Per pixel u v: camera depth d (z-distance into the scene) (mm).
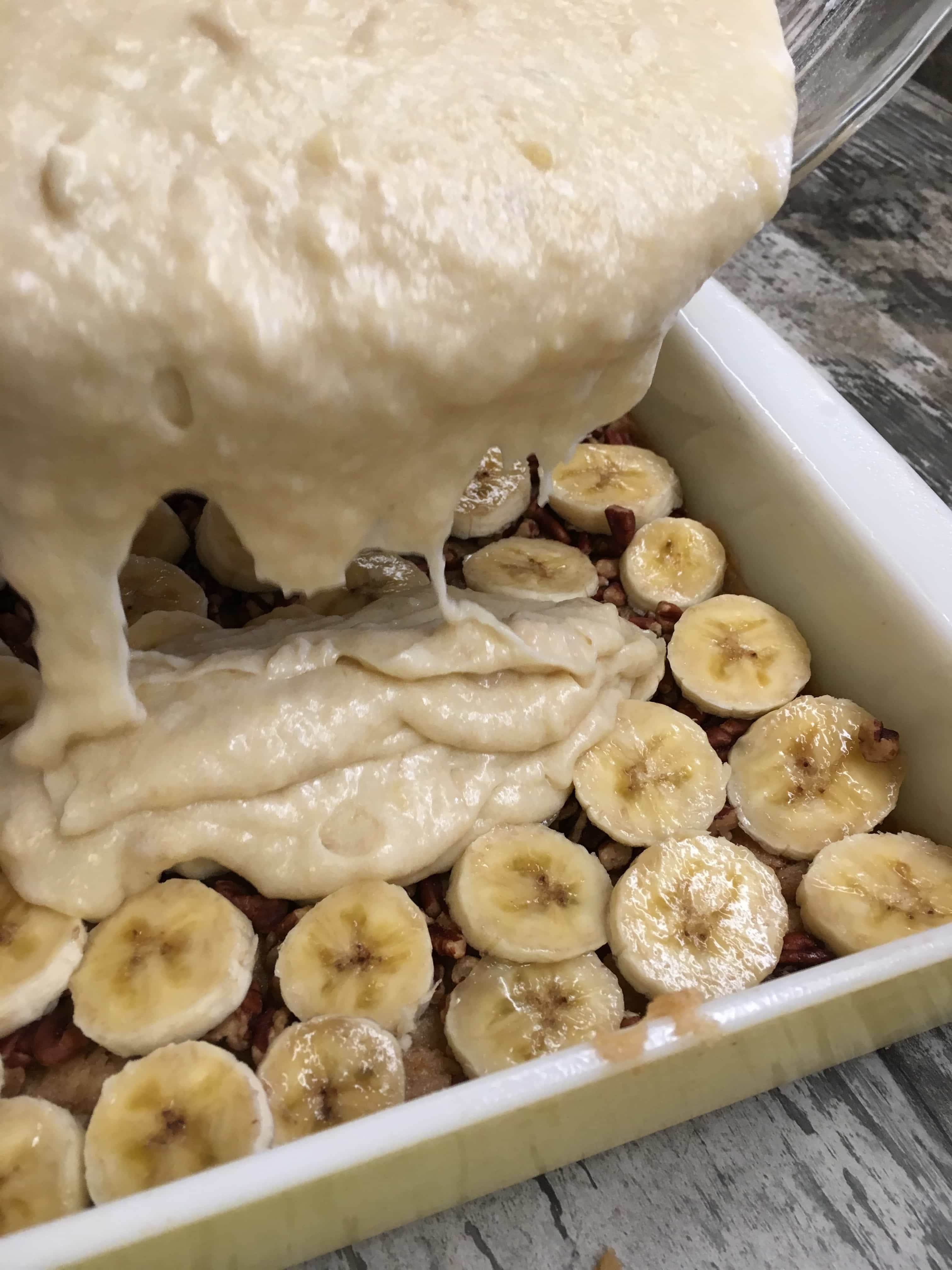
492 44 141
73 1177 154
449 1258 166
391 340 128
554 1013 175
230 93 128
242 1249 146
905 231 351
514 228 132
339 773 187
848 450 219
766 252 340
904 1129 182
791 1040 160
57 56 127
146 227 120
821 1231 171
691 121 142
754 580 242
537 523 256
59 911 174
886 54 198
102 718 170
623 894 184
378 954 176
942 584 198
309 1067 164
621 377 156
